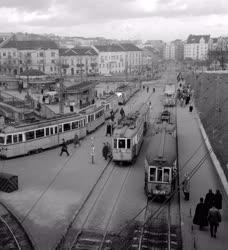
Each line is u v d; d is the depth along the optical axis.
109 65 154.12
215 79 68.88
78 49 148.38
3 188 25.11
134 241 18.12
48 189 25.56
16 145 33.34
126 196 24.53
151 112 61.34
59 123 37.47
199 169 30.20
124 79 119.50
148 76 145.62
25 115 49.03
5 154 32.88
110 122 45.44
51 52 133.12
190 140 40.69
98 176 28.45
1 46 129.75
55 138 37.09
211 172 29.47
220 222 20.17
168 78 146.00
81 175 28.67
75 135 37.50
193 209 22.22
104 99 58.75
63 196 24.28
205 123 48.28
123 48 163.38
